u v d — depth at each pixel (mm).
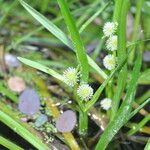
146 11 306
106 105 205
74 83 175
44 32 327
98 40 318
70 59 303
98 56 303
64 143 218
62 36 186
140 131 229
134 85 180
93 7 300
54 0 349
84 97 176
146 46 303
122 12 175
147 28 314
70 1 322
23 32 332
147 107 248
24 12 343
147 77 254
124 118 178
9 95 254
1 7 338
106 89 225
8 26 335
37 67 181
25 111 244
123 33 179
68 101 252
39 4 325
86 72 178
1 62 293
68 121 227
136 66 182
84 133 206
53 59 304
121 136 225
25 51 311
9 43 317
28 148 221
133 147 221
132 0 333
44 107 248
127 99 179
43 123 231
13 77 279
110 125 177
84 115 191
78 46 170
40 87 266
